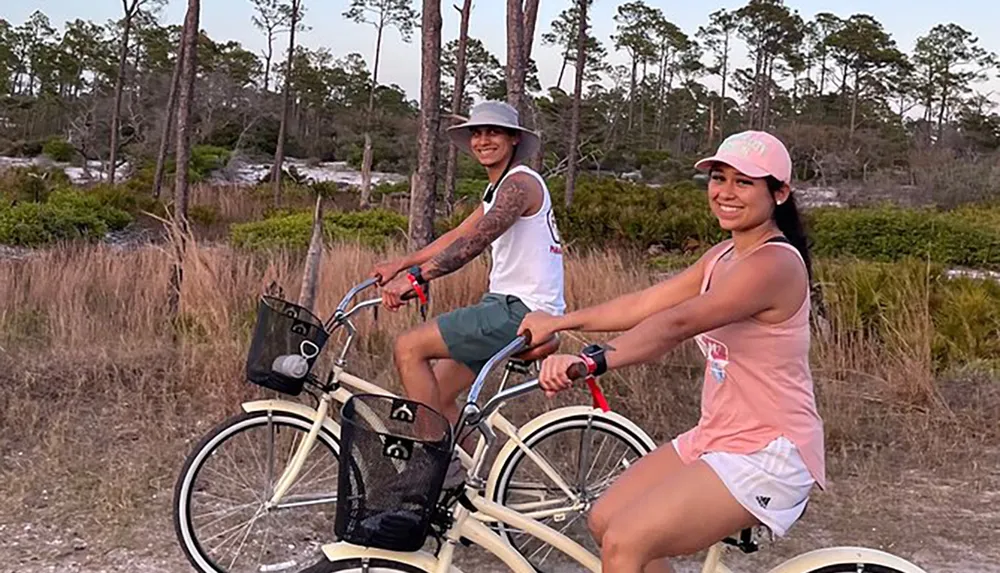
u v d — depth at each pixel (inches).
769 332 100.3
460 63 812.0
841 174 1813.5
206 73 2032.5
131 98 1640.0
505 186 148.6
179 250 314.3
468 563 159.3
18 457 199.5
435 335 148.0
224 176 1594.5
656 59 2677.2
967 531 184.7
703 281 108.9
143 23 1636.3
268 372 139.6
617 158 2015.3
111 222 737.6
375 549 101.4
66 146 1700.3
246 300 307.6
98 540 166.1
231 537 157.9
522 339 108.7
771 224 103.9
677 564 161.6
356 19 2169.0
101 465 196.2
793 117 2733.8
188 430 216.7
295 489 155.5
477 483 108.1
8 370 245.4
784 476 99.9
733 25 2770.7
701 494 99.8
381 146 1983.3
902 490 204.2
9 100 2287.2
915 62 2802.7
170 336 282.5
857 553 105.2
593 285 336.5
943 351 290.0
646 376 259.9
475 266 325.7
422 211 300.2
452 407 154.8
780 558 171.2
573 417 156.2
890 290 314.5
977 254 742.5
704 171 106.0
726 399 103.1
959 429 235.8
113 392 236.8
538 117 1320.1
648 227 645.3
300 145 2167.8
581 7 934.4
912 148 1872.5
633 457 157.6
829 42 2726.4
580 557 112.7
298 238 608.1
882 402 253.4
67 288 331.3
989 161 1332.4
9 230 627.8
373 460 97.3
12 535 166.7
